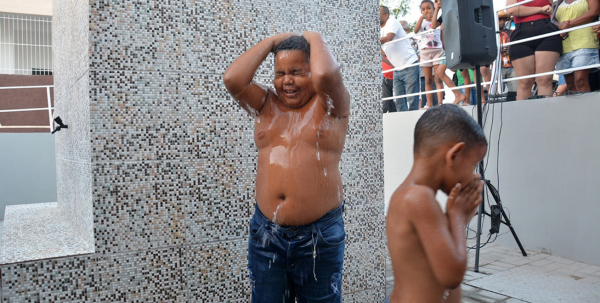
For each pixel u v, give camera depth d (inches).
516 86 273.1
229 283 116.6
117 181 104.2
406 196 54.7
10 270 94.7
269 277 78.5
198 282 112.6
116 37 103.8
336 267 78.9
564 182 198.7
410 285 55.3
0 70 472.1
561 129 199.6
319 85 70.2
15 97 419.8
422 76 319.9
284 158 76.2
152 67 107.7
